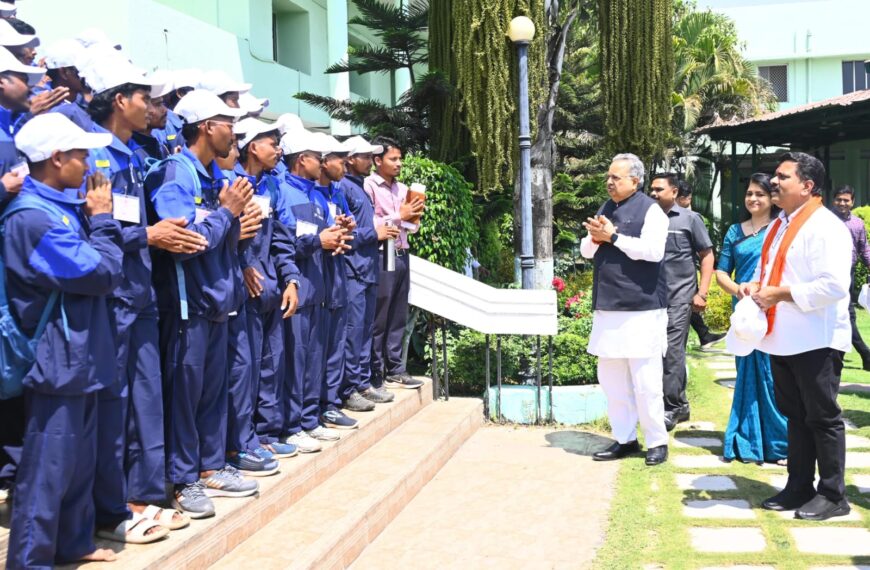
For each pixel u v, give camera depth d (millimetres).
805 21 24844
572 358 7160
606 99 8289
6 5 4133
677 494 4852
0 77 3158
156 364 3312
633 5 8047
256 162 4320
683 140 19359
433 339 6938
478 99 7734
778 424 5438
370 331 5777
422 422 6035
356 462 4969
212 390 3648
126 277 3131
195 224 3395
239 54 12180
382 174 6227
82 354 2727
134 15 9477
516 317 6621
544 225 8008
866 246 8133
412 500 4848
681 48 20656
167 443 3504
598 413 6727
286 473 4117
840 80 24859
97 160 3020
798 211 4367
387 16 10617
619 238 5316
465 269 7855
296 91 14180
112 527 3150
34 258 2652
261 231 4242
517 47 7457
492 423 6812
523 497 4906
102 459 3090
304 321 4664
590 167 15320
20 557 2689
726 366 9078
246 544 3596
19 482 2727
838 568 3709
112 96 3137
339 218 4922
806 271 4258
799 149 19312
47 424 2721
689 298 6445
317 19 15461
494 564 3908
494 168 7777
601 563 3883
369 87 18562
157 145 3732
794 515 4391
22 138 2719
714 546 4020
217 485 3691
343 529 3789
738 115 20453
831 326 4223
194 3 12617
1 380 2723
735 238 5844
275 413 4414
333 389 5137
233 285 3590
